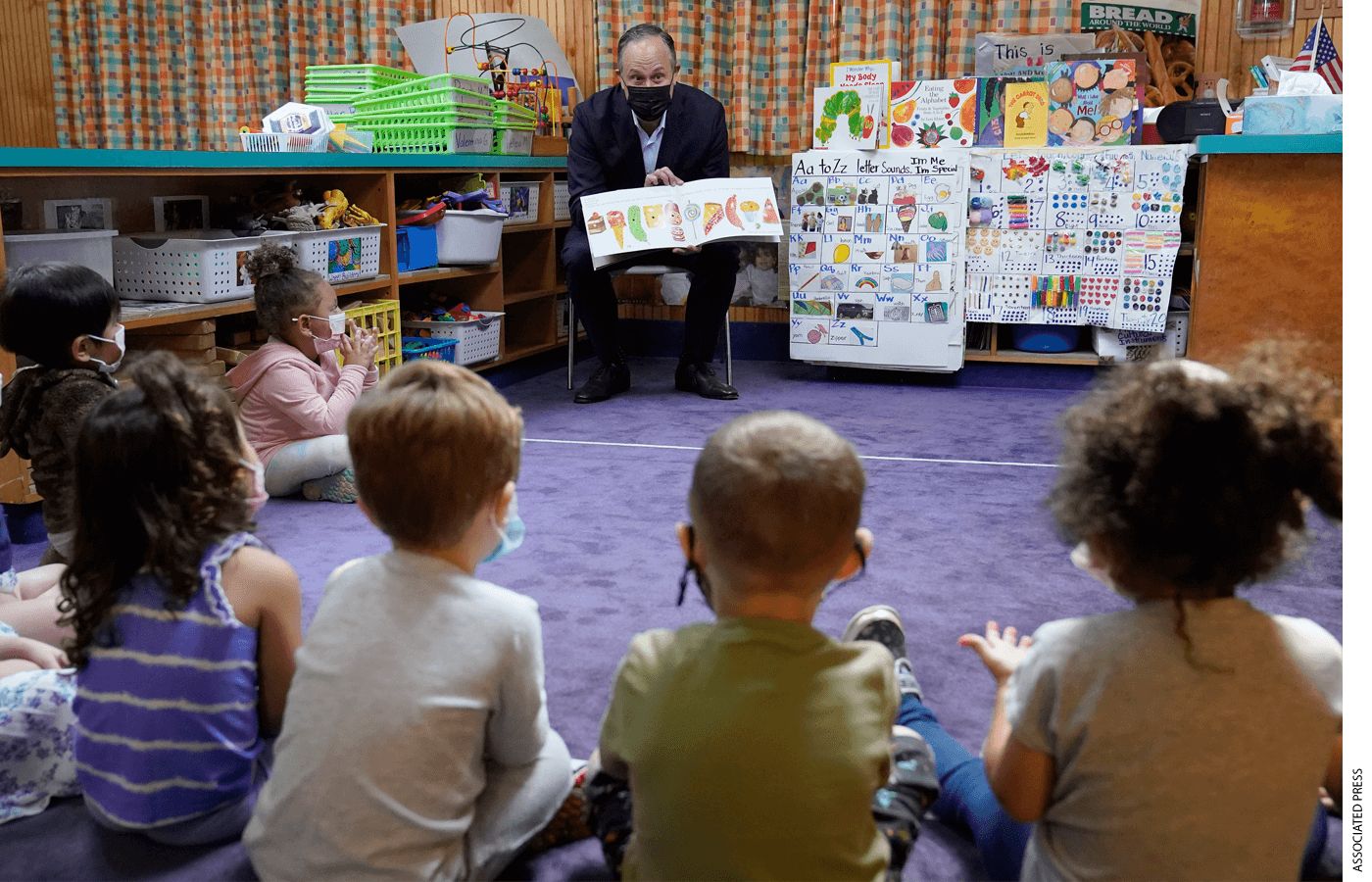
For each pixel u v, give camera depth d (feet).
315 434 8.99
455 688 3.68
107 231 8.45
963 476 9.73
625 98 13.48
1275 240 11.25
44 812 4.64
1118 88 12.51
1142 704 3.09
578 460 10.41
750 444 3.28
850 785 3.10
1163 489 3.05
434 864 3.65
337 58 16.42
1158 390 3.14
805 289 13.82
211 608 4.09
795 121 15.10
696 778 3.10
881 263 13.44
